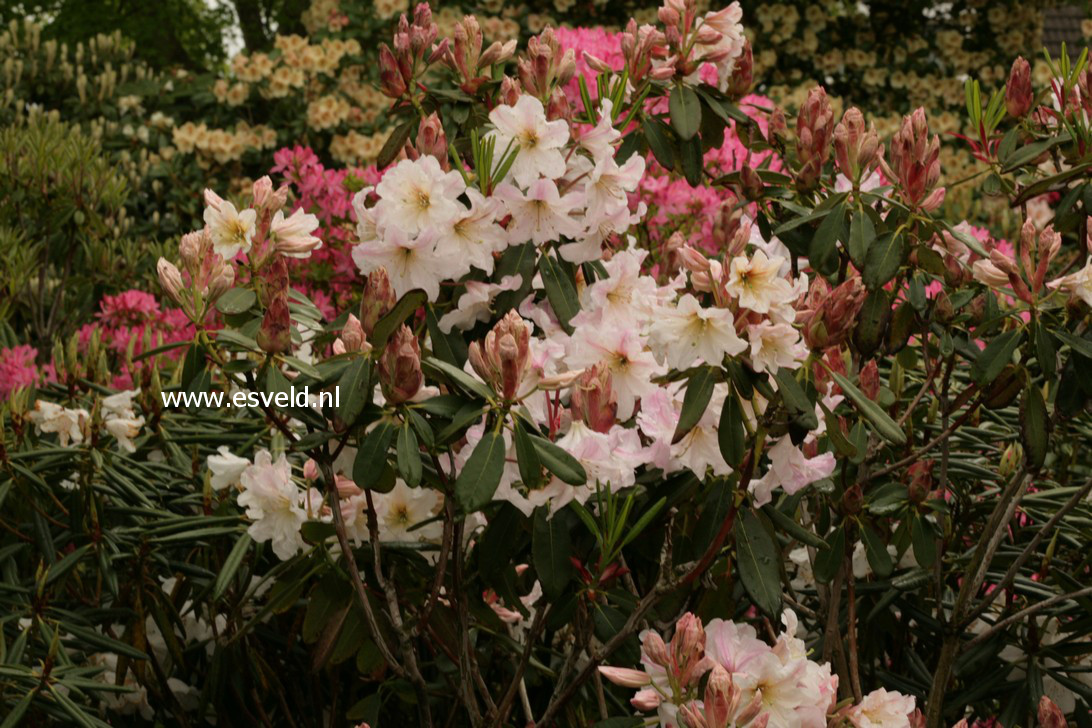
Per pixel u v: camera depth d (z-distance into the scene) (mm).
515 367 1366
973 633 2109
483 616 1752
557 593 1496
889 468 1883
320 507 1723
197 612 2180
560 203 1668
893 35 7676
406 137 2025
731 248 1636
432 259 1527
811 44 7309
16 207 3752
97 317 3850
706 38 2012
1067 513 1977
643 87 2033
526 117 1659
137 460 2273
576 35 3533
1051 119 2104
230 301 1551
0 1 9672
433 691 1920
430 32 1958
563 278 1766
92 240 3967
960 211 5566
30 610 1950
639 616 1493
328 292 4062
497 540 1558
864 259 1780
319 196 4000
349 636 1764
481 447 1378
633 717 1552
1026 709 1978
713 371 1460
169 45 10266
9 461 2043
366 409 1451
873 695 1521
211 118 5836
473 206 1571
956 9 7766
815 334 1461
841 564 1813
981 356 1714
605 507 1490
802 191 2012
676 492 1593
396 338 1399
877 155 1912
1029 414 1732
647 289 1721
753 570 1549
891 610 2098
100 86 5777
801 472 1576
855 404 1494
